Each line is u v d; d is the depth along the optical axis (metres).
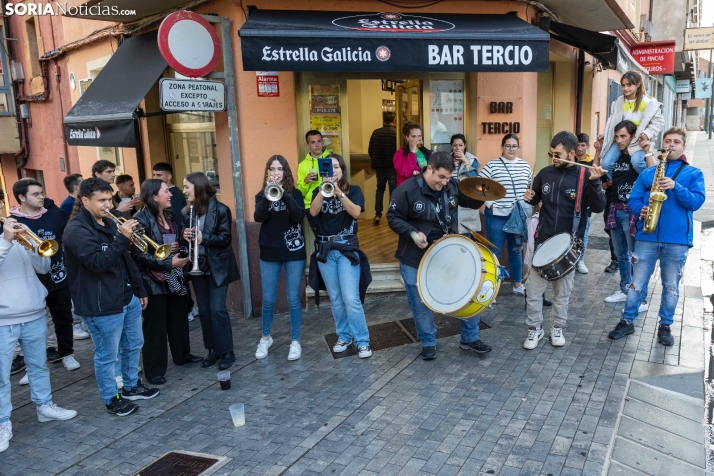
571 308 6.16
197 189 4.85
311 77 6.46
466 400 4.26
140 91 6.22
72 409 4.56
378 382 4.66
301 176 5.87
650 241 5.04
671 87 26.97
